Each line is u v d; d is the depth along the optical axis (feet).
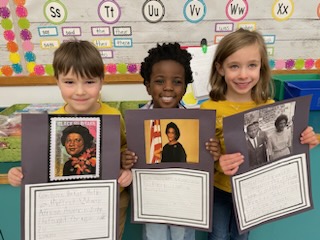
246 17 3.67
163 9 3.54
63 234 1.90
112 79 3.85
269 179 2.07
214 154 1.90
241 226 2.08
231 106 2.45
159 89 2.34
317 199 3.02
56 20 3.51
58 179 1.81
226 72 2.33
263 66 2.41
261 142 1.96
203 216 2.03
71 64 2.00
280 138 1.99
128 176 1.93
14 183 1.84
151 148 1.91
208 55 3.36
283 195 2.14
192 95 3.36
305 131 2.02
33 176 1.77
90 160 1.84
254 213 2.10
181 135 1.89
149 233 2.42
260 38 2.33
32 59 3.71
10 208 2.64
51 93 3.92
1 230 2.74
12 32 3.54
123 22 3.57
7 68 3.74
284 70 4.01
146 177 2.00
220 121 2.39
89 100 2.17
